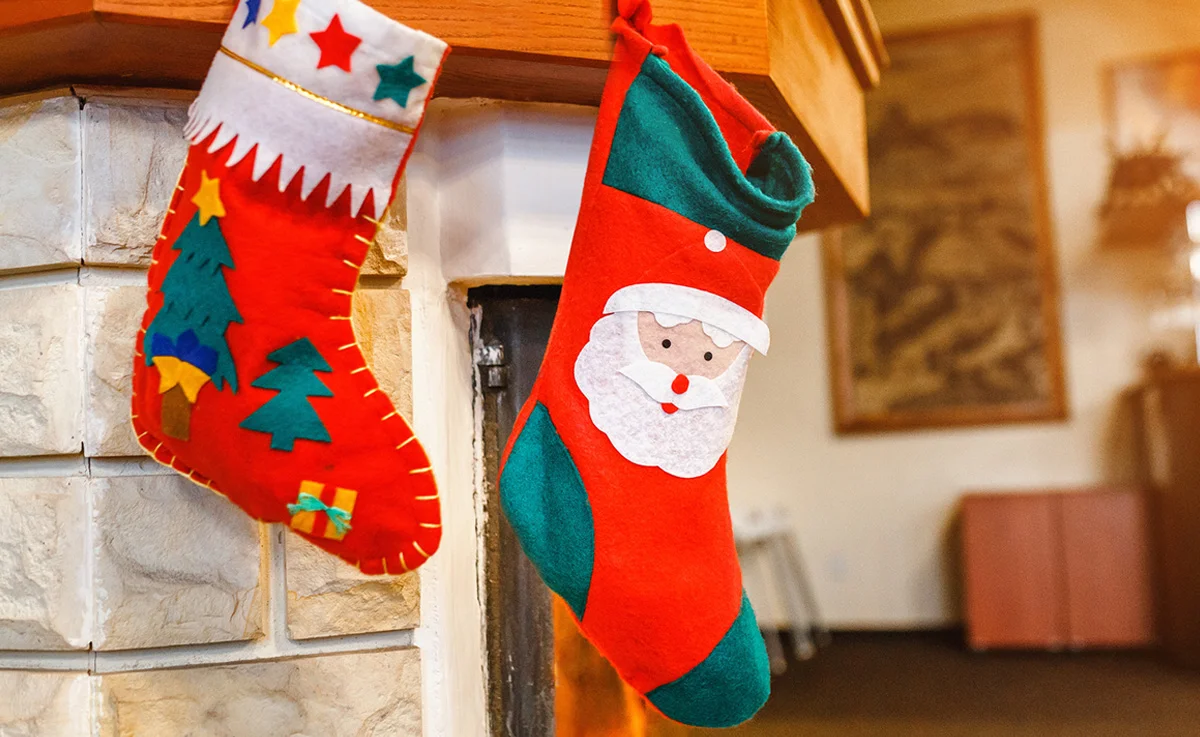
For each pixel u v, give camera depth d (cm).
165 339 65
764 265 77
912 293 428
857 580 429
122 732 75
